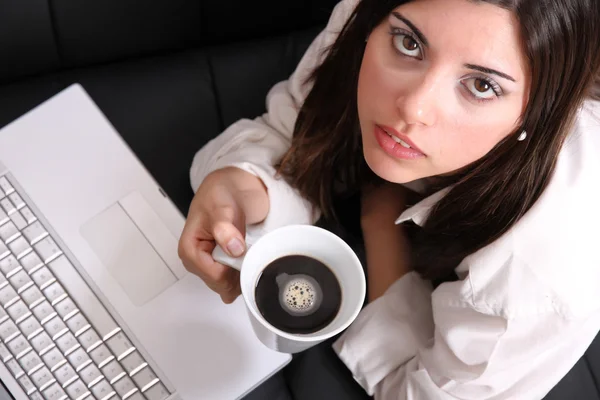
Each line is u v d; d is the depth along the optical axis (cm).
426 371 67
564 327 60
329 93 71
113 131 73
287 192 73
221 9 90
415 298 74
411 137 51
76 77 90
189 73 91
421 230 74
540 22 45
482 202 63
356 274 49
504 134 53
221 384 63
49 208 69
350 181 81
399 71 50
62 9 83
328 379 75
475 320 62
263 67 93
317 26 97
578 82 51
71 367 63
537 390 65
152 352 63
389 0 52
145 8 87
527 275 59
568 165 62
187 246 63
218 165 75
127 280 66
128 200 70
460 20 45
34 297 65
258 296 50
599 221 61
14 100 87
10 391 63
